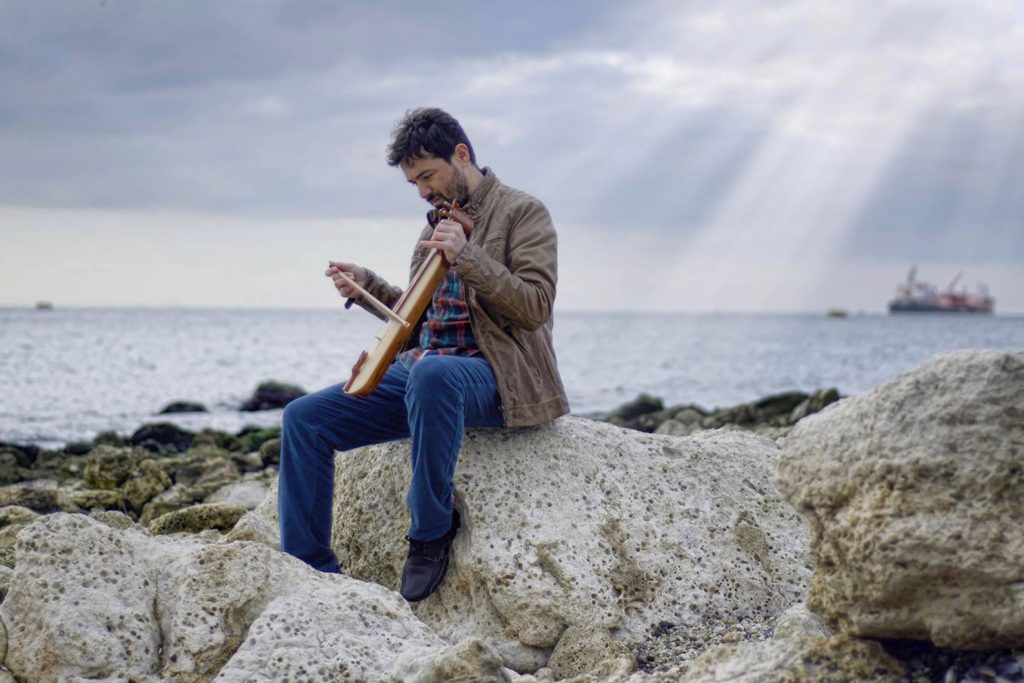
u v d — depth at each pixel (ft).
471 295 16.43
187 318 507.30
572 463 16.84
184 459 40.01
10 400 92.12
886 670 11.19
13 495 30.37
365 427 16.92
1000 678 10.73
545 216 17.02
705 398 100.89
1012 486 10.57
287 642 12.35
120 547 13.19
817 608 11.87
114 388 107.24
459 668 11.57
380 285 17.78
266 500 21.13
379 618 13.19
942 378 11.12
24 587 12.66
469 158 17.21
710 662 12.01
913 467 10.78
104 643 12.21
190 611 12.78
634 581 15.76
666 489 16.88
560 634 15.39
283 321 459.32
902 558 10.58
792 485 11.76
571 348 215.10
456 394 15.57
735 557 16.26
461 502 16.37
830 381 123.34
